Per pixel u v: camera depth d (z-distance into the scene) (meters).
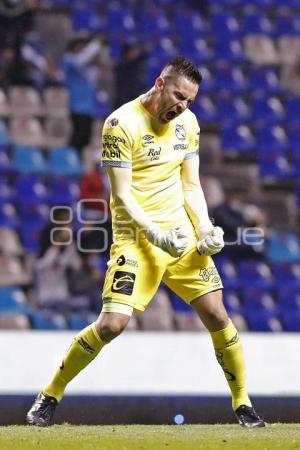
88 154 38.34
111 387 22.64
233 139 41.09
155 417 19.03
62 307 30.92
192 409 19.19
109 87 39.97
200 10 44.97
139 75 38.44
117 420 18.81
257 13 45.59
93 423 18.66
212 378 23.86
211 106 41.97
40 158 37.81
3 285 33.16
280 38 45.19
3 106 38.72
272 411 18.69
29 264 34.00
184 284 14.48
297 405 18.84
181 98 13.87
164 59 42.81
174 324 32.62
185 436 13.32
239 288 34.75
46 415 15.02
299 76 44.25
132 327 32.12
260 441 12.59
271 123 42.00
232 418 19.23
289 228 38.38
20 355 24.33
